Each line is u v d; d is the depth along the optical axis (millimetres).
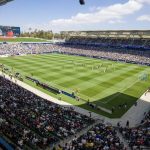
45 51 142375
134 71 89250
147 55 121062
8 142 25719
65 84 65062
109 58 121750
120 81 71562
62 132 32344
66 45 163250
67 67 90875
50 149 28109
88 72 82688
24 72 78812
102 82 69188
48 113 39031
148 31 132125
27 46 147125
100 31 154750
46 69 85312
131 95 58438
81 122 37219
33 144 28031
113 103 52250
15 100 43688
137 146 28984
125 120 43438
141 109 49469
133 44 135625
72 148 27031
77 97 54344
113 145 28516
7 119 34000
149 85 68625
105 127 35844
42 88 61250
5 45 139750
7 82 58781
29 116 36156
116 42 144625
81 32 166250
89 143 27969
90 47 151125
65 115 38969
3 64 93188
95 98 54750
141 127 37156
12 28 191625
